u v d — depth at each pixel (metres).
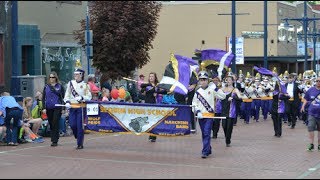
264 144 16.12
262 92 25.39
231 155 13.70
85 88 14.56
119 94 19.56
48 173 10.80
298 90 21.80
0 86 21.12
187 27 46.88
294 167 12.05
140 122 14.23
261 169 11.69
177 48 47.00
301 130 20.95
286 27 44.75
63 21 26.53
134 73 33.09
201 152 14.09
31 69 24.53
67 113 18.14
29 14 22.83
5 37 21.45
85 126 14.55
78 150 14.26
